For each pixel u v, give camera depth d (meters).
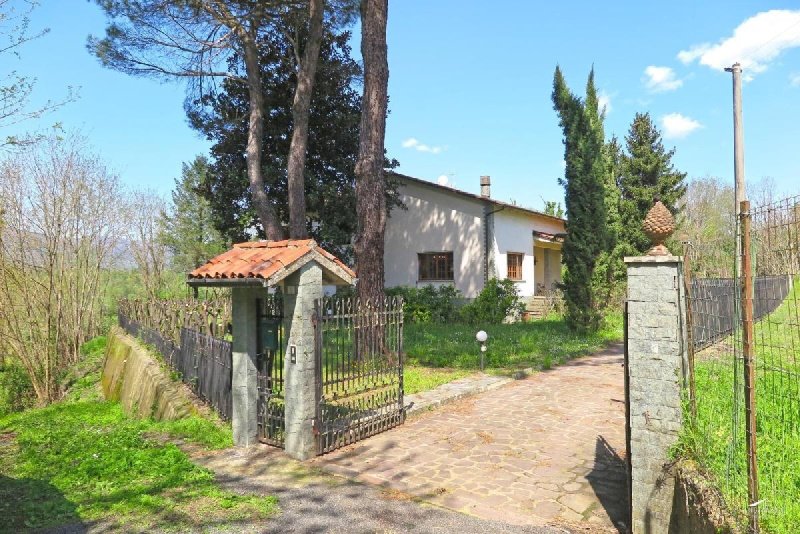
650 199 23.80
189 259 34.25
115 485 5.46
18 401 15.69
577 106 16.28
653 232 4.00
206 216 34.41
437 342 14.63
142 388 10.95
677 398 3.81
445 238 21.94
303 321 6.11
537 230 25.42
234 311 6.85
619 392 9.27
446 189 21.41
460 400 8.91
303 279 6.13
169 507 4.79
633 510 3.96
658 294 3.93
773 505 3.07
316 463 5.98
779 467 3.52
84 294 21.28
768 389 5.30
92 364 18.12
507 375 10.64
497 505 4.78
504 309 20.11
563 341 14.92
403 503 4.85
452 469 5.70
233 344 6.84
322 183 19.53
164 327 12.05
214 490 5.16
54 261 16.66
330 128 19.67
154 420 9.32
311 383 6.18
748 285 3.11
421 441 6.71
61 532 4.36
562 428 7.15
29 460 6.82
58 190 16.86
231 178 18.64
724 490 3.29
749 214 3.15
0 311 15.17
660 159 24.22
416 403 8.37
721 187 42.16
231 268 6.23
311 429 6.17
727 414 4.39
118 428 8.64
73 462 6.53
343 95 20.14
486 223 21.00
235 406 6.75
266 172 18.09
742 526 2.88
